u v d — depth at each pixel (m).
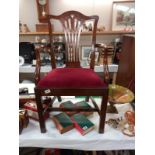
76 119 1.32
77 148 1.20
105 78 1.12
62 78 1.10
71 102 1.53
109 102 1.42
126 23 2.13
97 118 1.40
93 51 1.41
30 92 1.60
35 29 2.23
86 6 2.17
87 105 1.42
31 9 2.20
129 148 1.19
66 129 1.23
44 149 1.44
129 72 1.73
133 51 1.66
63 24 1.37
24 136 1.20
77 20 1.36
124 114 1.38
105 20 2.20
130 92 1.49
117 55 2.15
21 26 2.13
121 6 2.09
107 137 1.18
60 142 1.19
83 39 2.27
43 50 1.47
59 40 2.11
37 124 1.34
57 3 2.17
